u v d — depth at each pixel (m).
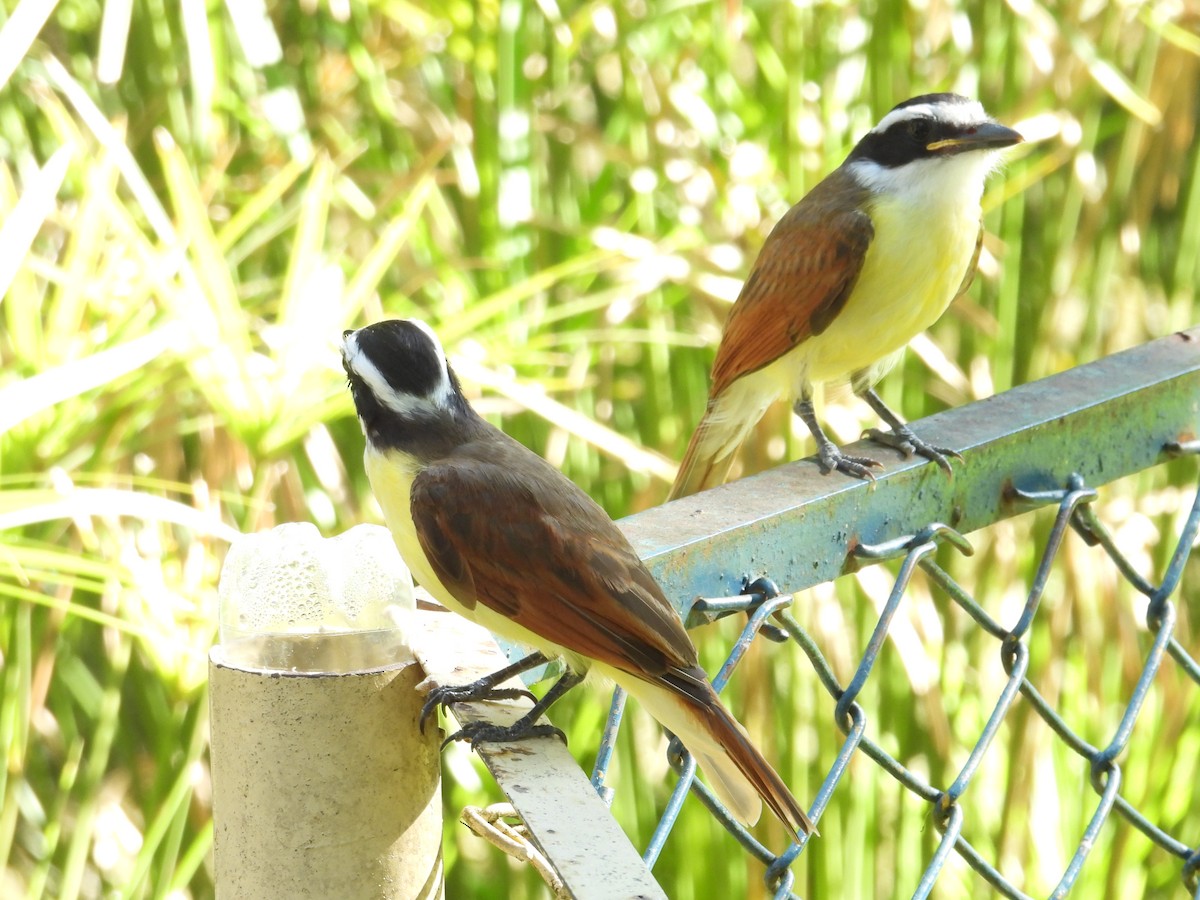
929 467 5.97
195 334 8.66
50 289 11.17
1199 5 13.05
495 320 11.48
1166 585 6.47
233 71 12.71
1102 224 13.77
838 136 12.61
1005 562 12.89
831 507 5.70
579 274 12.30
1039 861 12.26
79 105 9.14
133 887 9.62
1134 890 12.72
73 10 12.31
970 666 13.05
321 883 3.97
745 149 11.83
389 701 3.98
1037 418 6.27
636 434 13.05
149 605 8.70
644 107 12.71
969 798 12.72
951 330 13.89
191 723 10.43
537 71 12.89
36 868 11.65
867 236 8.85
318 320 8.91
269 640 4.10
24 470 8.52
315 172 9.70
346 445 12.30
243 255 11.06
